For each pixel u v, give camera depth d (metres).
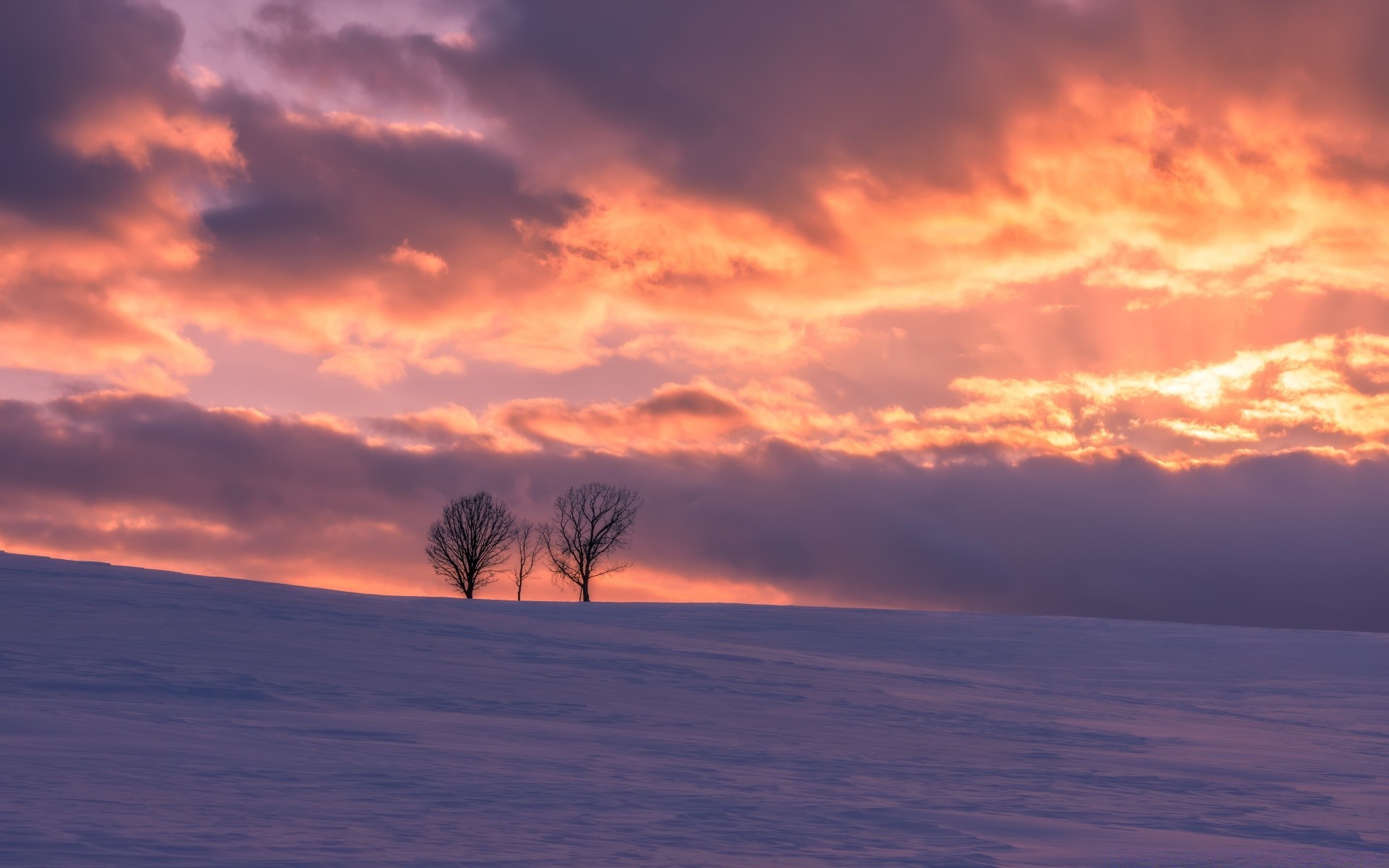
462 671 19.09
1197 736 20.72
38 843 6.22
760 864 7.32
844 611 51.94
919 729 17.81
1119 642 45.25
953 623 49.50
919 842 8.52
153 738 10.28
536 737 12.88
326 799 8.19
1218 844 9.47
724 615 49.38
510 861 6.78
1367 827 11.25
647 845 7.62
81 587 25.58
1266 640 46.72
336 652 19.56
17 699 12.18
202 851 6.36
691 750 13.10
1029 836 9.19
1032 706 24.05
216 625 21.58
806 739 15.23
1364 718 27.36
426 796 8.67
